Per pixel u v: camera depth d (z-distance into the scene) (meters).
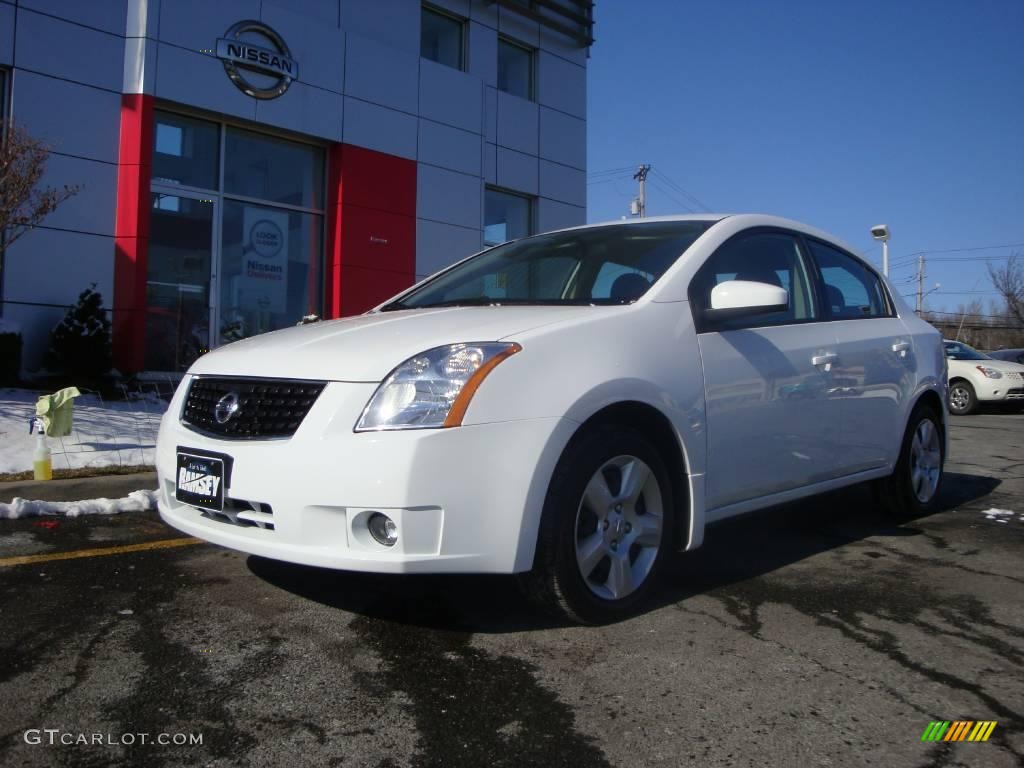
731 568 3.84
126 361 9.74
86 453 6.08
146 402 8.61
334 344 2.99
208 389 3.11
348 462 2.61
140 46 9.84
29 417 7.00
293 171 11.85
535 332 2.88
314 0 11.66
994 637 2.98
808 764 2.10
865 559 4.02
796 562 3.96
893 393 4.54
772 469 3.67
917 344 4.86
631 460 3.07
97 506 4.72
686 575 3.71
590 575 3.02
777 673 2.64
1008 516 5.04
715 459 3.37
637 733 2.24
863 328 4.45
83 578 3.50
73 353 8.98
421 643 2.83
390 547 2.61
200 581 3.47
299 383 2.82
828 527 4.73
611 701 2.42
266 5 11.02
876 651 2.83
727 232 3.81
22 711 2.31
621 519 3.06
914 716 2.37
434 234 13.09
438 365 2.71
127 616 3.05
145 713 2.30
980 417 13.12
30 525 4.40
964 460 7.52
